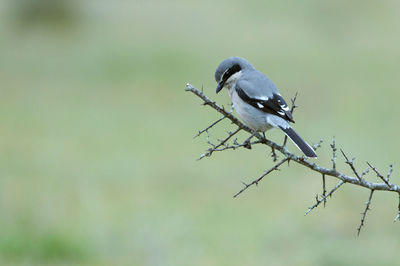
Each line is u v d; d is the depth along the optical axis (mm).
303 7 33062
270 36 28281
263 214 11867
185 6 35031
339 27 29188
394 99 19594
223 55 25484
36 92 21594
